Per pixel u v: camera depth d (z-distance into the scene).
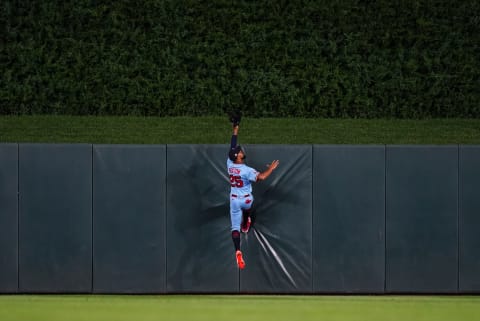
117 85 54.50
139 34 54.62
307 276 42.19
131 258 42.16
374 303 40.22
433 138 51.78
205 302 40.41
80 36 54.59
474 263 42.25
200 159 42.25
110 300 40.81
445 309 38.72
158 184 42.19
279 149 42.25
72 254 42.06
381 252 42.19
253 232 42.19
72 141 50.78
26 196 41.91
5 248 41.91
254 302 40.38
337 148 42.19
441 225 42.22
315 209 42.19
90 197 42.09
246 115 54.41
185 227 42.22
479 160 42.19
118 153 42.12
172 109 54.53
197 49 54.53
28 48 54.41
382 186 42.19
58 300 40.75
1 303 39.91
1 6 54.62
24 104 54.47
